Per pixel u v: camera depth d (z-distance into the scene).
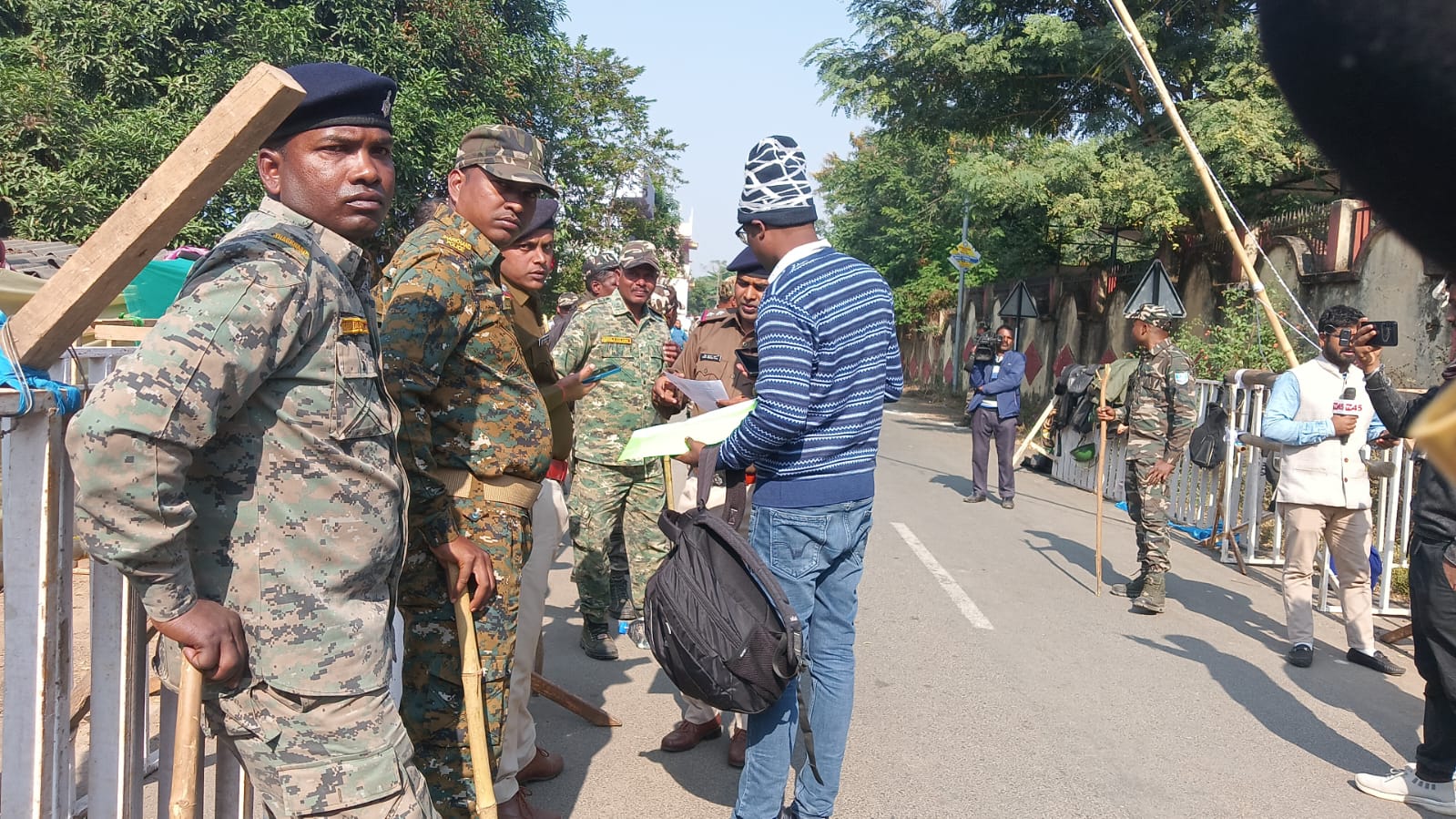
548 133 17.95
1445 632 3.62
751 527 3.11
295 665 1.93
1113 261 16.86
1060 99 16.55
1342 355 5.23
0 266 5.96
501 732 2.89
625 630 5.57
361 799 1.98
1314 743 4.34
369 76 2.14
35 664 2.03
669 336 5.34
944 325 27.59
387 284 2.84
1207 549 8.44
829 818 3.20
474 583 2.73
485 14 14.62
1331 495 5.23
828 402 2.96
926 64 16.27
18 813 2.04
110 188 11.40
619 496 5.04
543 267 3.62
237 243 1.90
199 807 2.41
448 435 2.81
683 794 3.69
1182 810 3.69
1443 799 3.73
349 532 2.00
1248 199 13.50
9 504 2.00
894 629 5.73
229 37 12.38
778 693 2.81
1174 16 14.23
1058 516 9.72
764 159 3.05
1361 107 0.36
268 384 1.92
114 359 4.50
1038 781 3.87
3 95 10.83
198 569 1.91
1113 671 5.17
